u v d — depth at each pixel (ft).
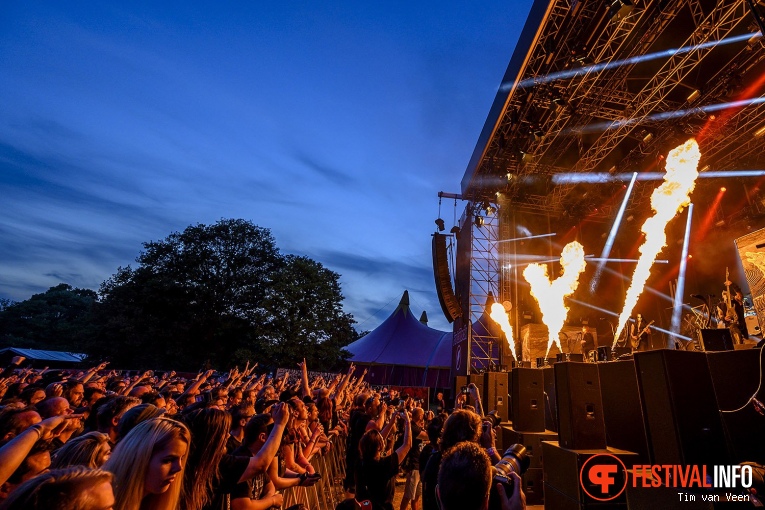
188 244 95.66
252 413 12.32
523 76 42.47
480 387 41.57
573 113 43.34
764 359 16.20
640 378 16.55
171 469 5.73
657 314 58.29
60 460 5.83
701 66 41.32
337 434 24.45
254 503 8.78
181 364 83.25
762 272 32.55
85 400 14.32
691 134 47.67
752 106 42.11
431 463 10.91
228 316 88.07
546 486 19.56
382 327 100.48
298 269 87.51
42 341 167.02
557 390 19.84
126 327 80.53
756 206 47.34
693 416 14.84
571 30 36.32
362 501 11.34
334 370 88.89
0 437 7.94
